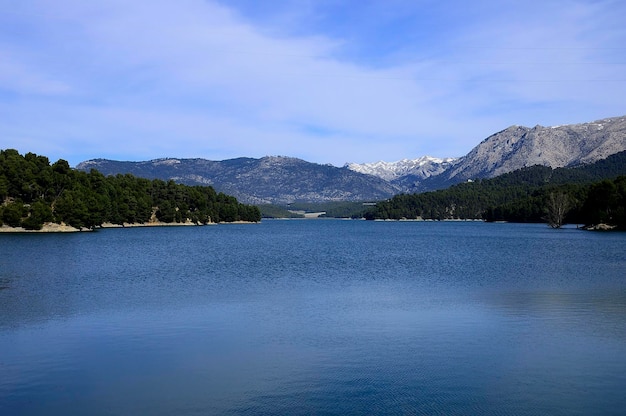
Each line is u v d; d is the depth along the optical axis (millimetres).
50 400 23938
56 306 44250
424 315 41406
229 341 33438
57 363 28891
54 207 183125
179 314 41312
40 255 95375
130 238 157875
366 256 99500
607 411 23062
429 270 73875
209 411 22906
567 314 41875
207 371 27812
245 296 49938
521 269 75312
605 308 44312
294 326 37531
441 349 31891
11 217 167000
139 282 59688
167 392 24938
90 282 59469
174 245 128625
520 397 24500
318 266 79625
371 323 38500
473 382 26375
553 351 31531
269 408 23188
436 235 198750
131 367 28344
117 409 23062
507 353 31094
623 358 30188
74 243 130375
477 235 194500
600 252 107500
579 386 25891
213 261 87250
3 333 35000
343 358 30078
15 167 175875
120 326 37125
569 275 67625
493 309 43844
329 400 24125
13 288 54562
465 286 57344
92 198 189000
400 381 26406
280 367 28453
